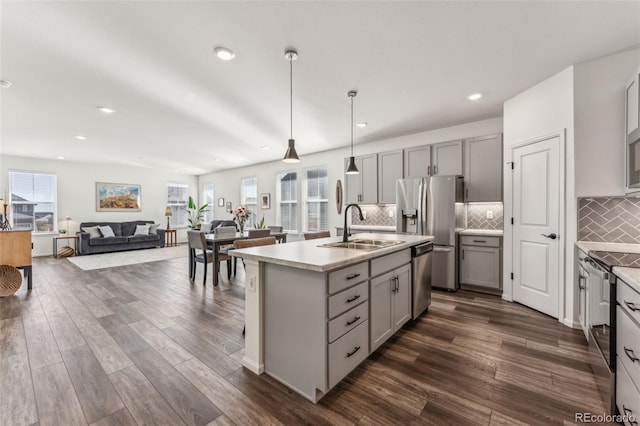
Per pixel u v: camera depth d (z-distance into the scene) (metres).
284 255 1.89
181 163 7.52
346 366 1.79
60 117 3.74
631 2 1.78
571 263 2.63
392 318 2.35
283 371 1.84
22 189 6.52
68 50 2.23
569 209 2.65
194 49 2.25
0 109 3.42
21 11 1.79
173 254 6.97
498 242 3.57
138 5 1.77
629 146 2.20
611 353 1.55
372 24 1.98
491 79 2.83
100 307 3.23
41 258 6.41
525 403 1.62
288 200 7.00
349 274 1.82
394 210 4.99
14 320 2.85
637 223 2.46
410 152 4.48
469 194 3.93
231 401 1.66
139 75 2.64
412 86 2.96
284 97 3.19
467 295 3.63
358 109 3.58
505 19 1.94
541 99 2.91
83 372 1.94
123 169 8.12
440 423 1.48
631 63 2.36
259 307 1.95
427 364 2.04
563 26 2.02
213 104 3.36
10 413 1.54
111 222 7.68
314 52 2.31
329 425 1.47
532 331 2.55
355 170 3.34
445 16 1.91
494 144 3.73
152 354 2.19
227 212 8.70
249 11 1.84
